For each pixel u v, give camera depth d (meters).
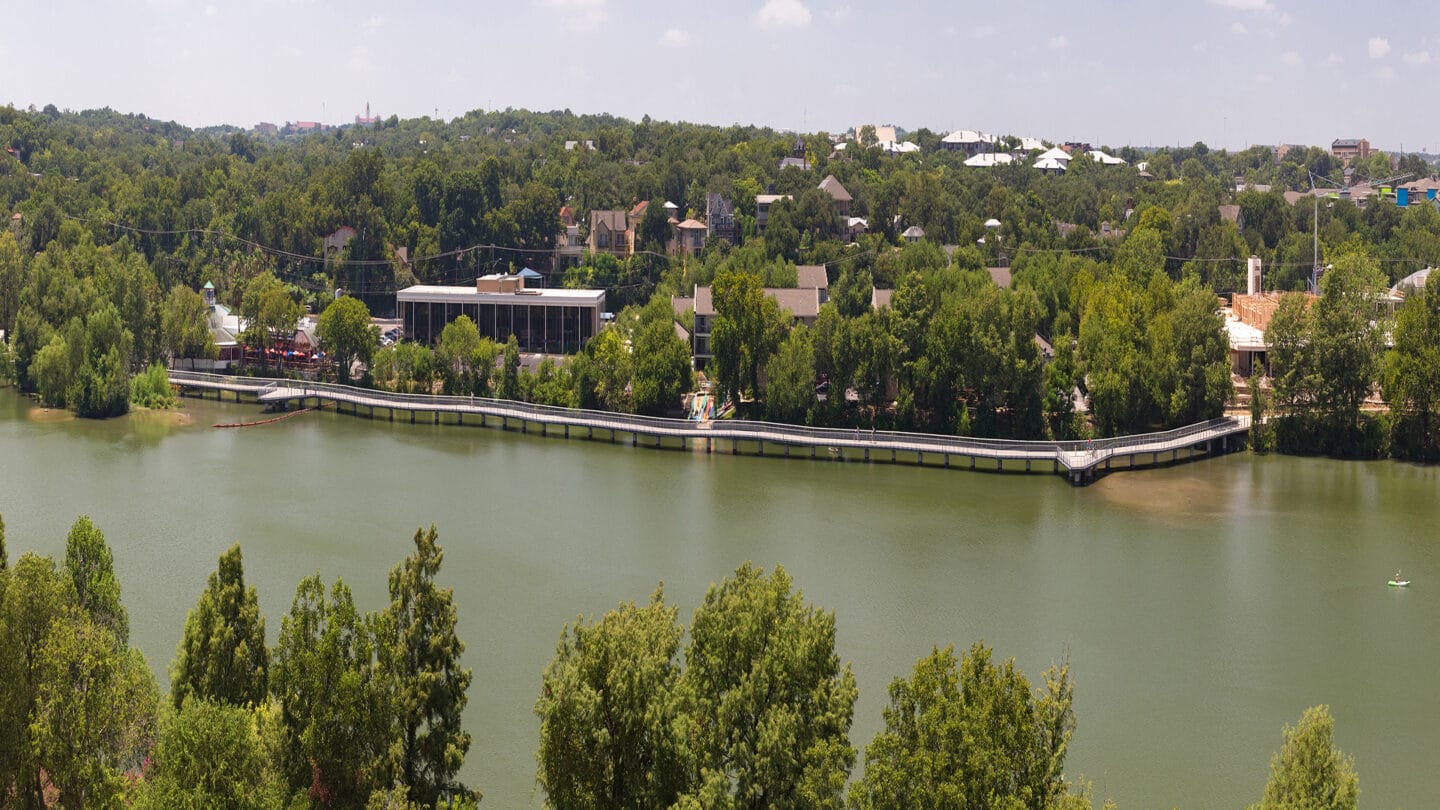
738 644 57.31
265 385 183.25
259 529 113.81
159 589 96.31
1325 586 102.00
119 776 56.44
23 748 55.62
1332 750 53.25
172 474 135.25
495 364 184.75
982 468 144.88
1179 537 115.81
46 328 176.25
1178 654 87.44
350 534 113.00
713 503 127.06
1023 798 48.00
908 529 117.88
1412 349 146.38
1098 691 81.38
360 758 56.94
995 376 152.38
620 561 106.56
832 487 134.88
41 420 162.62
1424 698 81.00
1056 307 190.25
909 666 84.06
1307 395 149.88
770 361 160.12
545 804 55.81
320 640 58.59
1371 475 139.88
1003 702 49.66
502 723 75.19
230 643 61.97
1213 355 152.12
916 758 48.97
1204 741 74.94
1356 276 149.38
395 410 176.12
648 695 54.53
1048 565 106.88
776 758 52.97
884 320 157.50
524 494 129.88
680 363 164.62
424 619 60.25
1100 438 152.00
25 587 56.59
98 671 58.41
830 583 101.31
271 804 53.12
